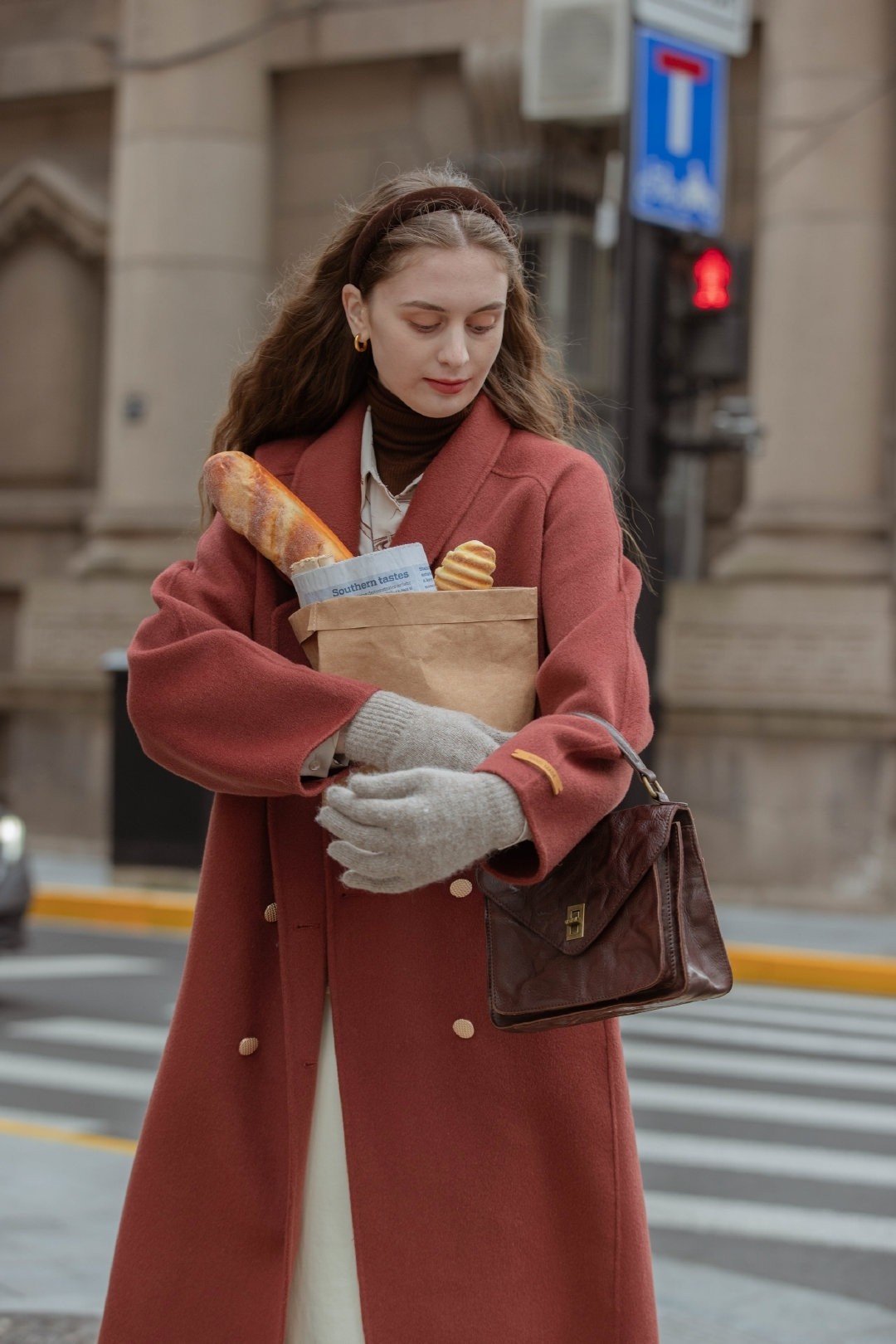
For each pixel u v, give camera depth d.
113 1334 2.12
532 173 14.72
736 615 13.45
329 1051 2.11
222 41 15.75
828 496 13.62
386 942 2.09
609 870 1.89
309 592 2.08
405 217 2.11
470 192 2.12
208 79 15.73
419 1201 2.05
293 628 2.12
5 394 17.66
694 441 10.41
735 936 11.61
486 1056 2.07
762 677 13.36
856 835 13.03
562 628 2.06
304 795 1.99
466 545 2.08
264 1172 2.11
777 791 13.23
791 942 11.41
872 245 13.66
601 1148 2.09
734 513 14.60
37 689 16.00
